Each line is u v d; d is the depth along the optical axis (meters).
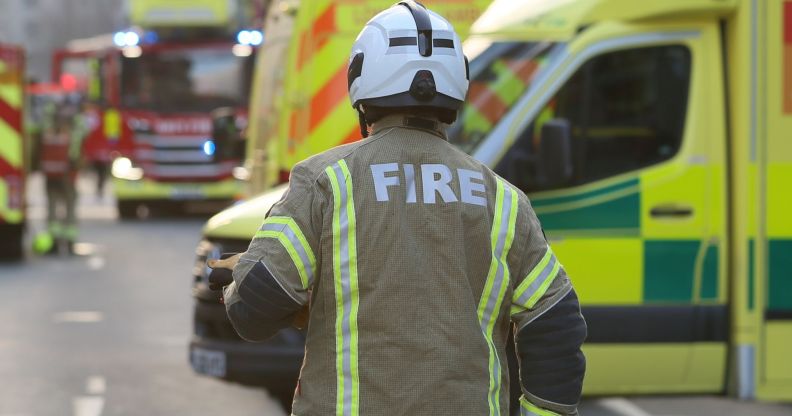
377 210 6.01
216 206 50.25
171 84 44.00
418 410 5.82
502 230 6.14
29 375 17.66
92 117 51.53
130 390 16.78
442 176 6.14
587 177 13.50
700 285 13.68
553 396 6.17
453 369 5.88
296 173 6.19
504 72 13.63
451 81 6.27
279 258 6.01
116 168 43.78
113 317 22.73
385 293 5.91
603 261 13.47
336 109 16.84
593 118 13.57
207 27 44.44
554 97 13.54
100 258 32.16
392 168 6.12
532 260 6.23
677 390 13.82
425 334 5.88
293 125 17.23
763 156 13.76
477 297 6.05
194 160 43.66
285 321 6.28
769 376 13.89
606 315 13.48
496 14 14.15
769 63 13.76
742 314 13.75
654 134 13.66
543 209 13.39
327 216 6.02
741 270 13.73
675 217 13.61
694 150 13.68
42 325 21.84
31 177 77.56
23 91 30.92
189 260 31.61
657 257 13.57
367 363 5.88
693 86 13.73
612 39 13.61
